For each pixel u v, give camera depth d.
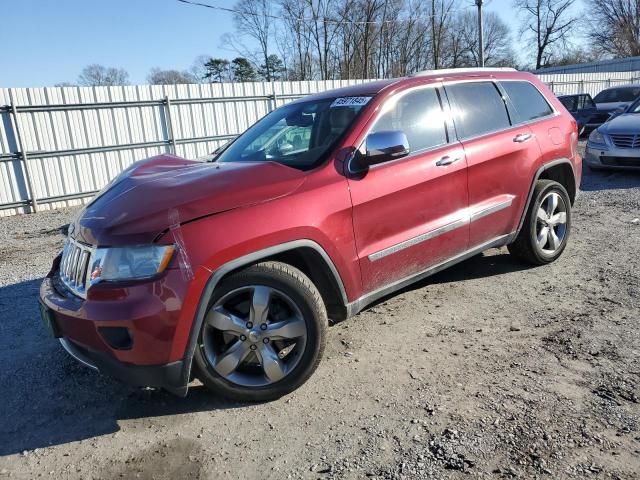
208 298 2.77
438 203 3.85
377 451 2.54
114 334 2.73
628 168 9.41
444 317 4.05
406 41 44.06
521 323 3.85
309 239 3.07
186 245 2.72
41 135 12.14
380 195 3.43
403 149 3.30
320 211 3.12
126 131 13.46
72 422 3.03
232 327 2.95
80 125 12.70
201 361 2.92
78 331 2.82
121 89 13.21
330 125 3.70
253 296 2.95
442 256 3.98
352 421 2.80
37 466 2.64
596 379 3.02
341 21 35.19
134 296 2.67
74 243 3.06
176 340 2.73
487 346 3.53
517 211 4.57
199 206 2.83
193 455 2.64
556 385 2.98
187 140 14.55
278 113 4.46
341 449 2.59
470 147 4.11
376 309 4.30
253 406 3.05
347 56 42.16
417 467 2.40
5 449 2.81
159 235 2.71
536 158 4.65
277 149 3.83
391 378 3.21
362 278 3.41
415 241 3.68
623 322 3.73
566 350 3.39
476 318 3.99
